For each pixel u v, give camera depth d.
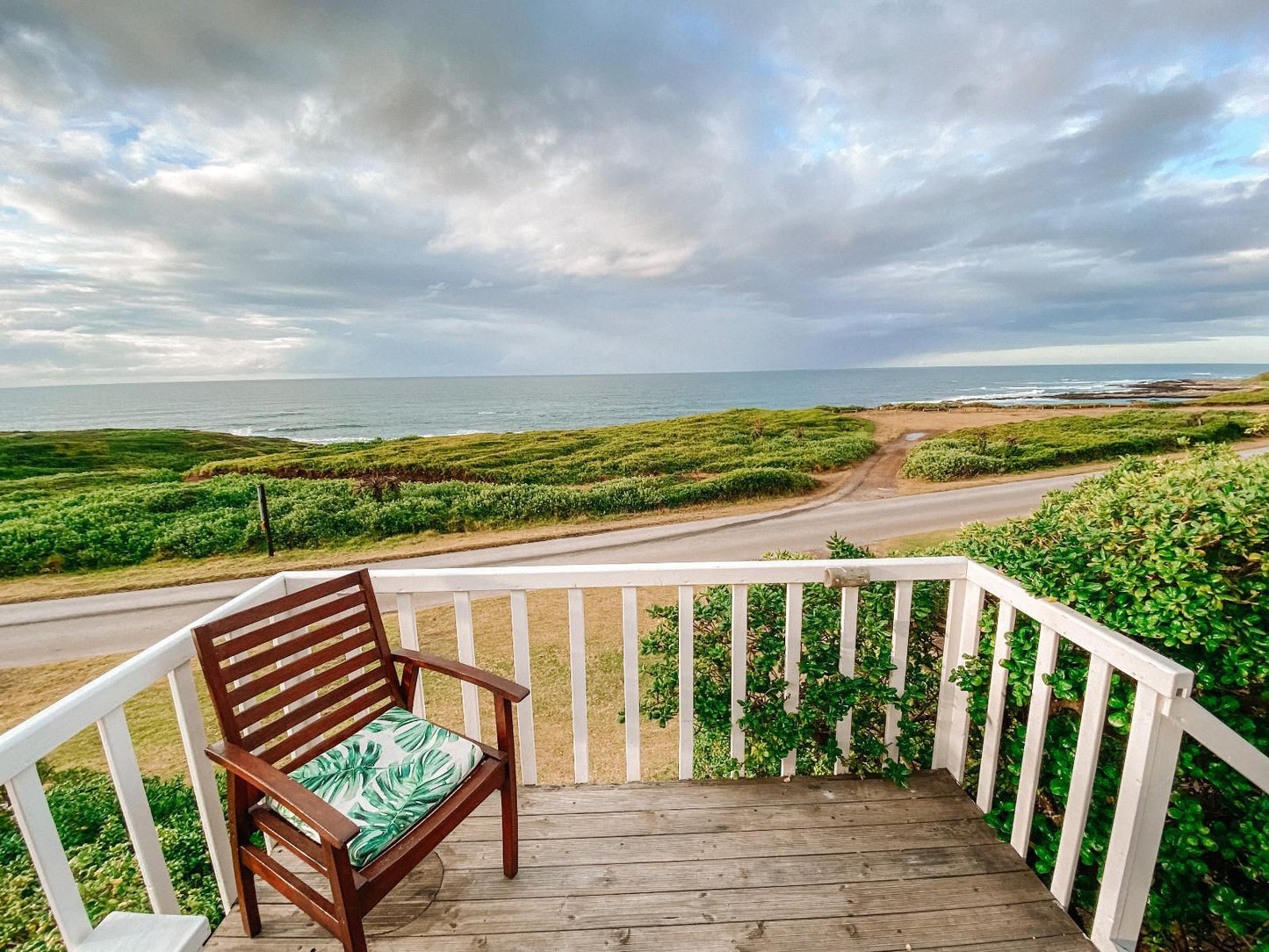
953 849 2.03
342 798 1.59
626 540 14.23
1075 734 1.92
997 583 2.08
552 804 2.28
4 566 12.62
